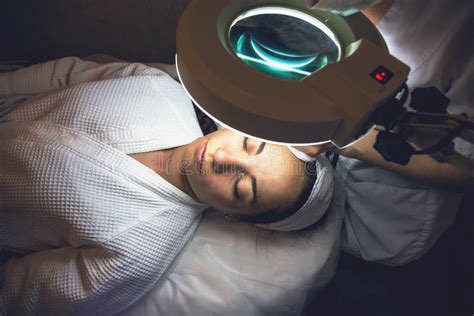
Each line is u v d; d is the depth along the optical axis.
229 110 0.51
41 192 0.99
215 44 0.53
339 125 0.54
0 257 1.16
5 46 1.51
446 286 1.29
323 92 0.52
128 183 1.04
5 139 1.07
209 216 1.28
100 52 1.50
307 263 1.16
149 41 1.43
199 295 1.14
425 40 0.97
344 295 1.34
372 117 0.56
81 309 1.04
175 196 1.09
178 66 0.58
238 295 1.14
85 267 1.02
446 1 0.94
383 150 0.60
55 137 1.03
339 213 1.20
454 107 0.94
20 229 1.09
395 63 0.55
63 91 1.14
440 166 0.94
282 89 0.51
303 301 1.19
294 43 0.62
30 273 1.06
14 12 1.42
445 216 1.14
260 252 1.19
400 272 1.35
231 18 0.60
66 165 1.00
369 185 1.17
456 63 0.94
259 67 0.57
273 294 1.16
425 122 0.59
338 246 1.23
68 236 1.04
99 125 1.09
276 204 1.03
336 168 1.26
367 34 0.62
